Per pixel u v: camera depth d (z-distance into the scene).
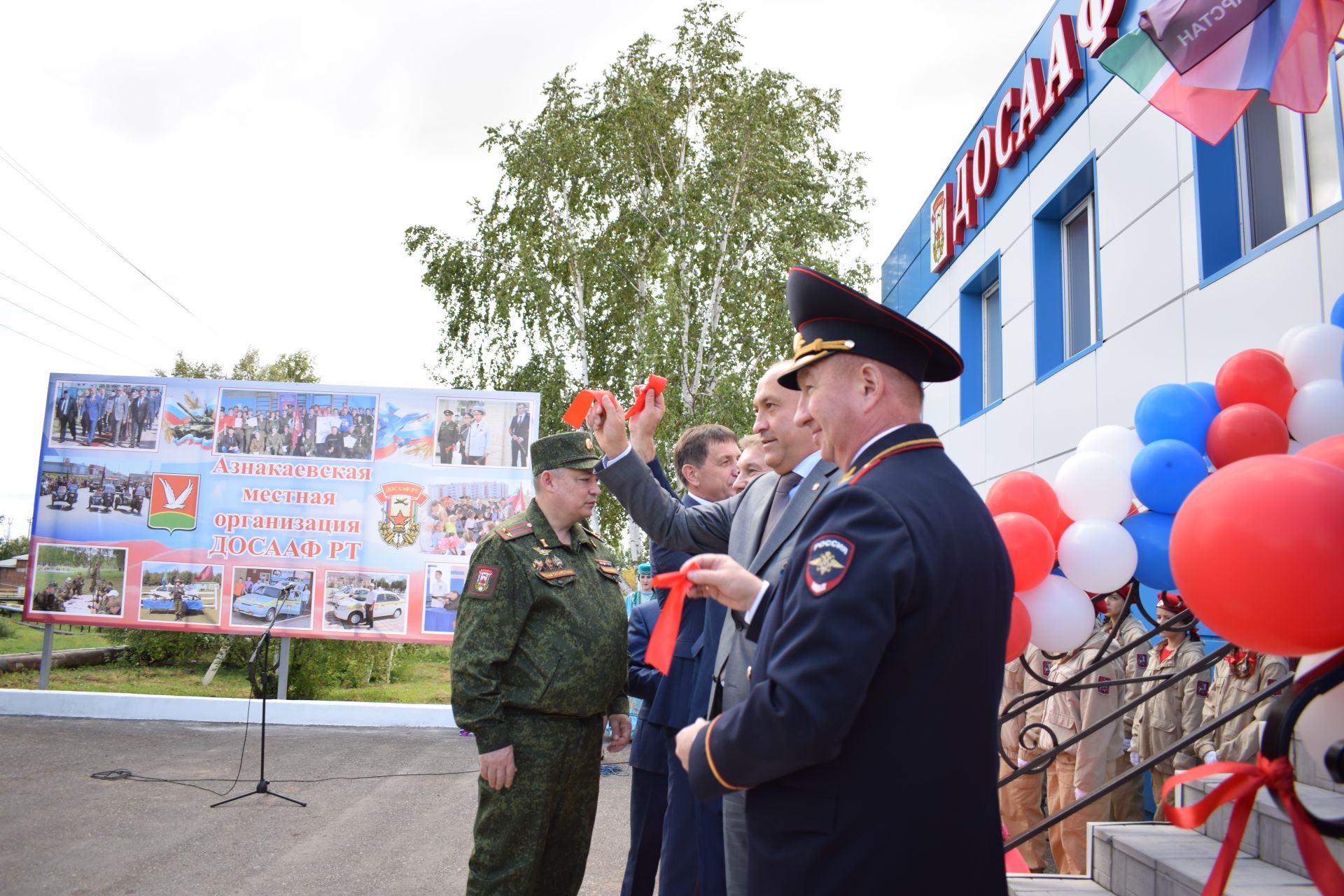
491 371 15.07
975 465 9.09
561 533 3.31
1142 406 3.06
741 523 2.58
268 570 9.41
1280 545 1.40
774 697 1.36
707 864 2.60
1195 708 4.21
